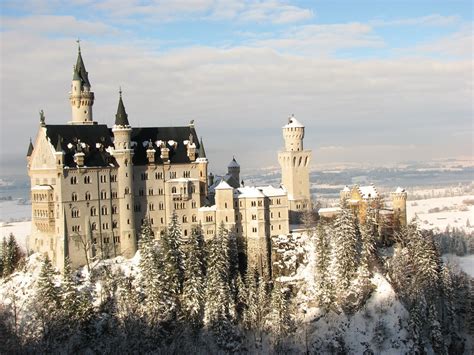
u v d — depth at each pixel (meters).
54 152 168.88
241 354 153.25
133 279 165.88
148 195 183.25
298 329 160.00
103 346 149.75
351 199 199.50
